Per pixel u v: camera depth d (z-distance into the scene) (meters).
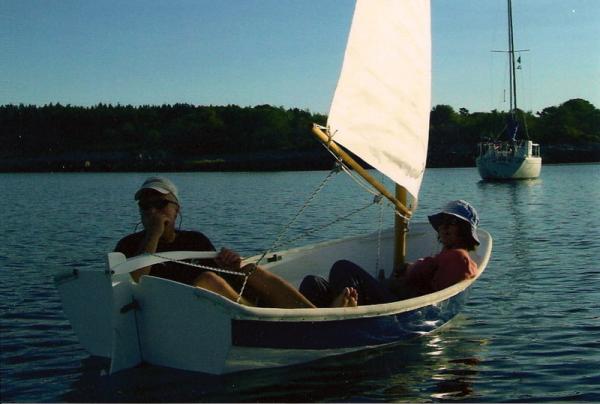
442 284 7.68
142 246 6.38
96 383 5.85
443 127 102.06
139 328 6.00
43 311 8.93
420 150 8.36
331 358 6.54
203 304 5.69
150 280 5.85
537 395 5.86
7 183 65.44
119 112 123.69
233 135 113.81
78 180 72.88
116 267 5.81
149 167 105.56
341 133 7.26
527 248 15.22
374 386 5.95
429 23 8.38
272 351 6.01
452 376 6.29
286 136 111.94
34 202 35.12
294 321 5.99
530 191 39.78
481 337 7.62
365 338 6.68
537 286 10.68
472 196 36.12
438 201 32.78
